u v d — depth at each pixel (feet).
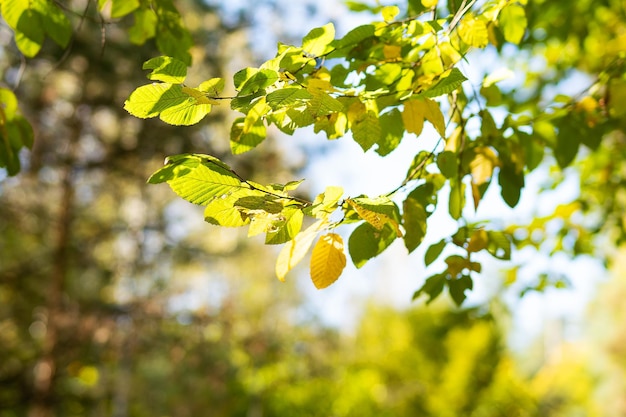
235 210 4.36
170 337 29.68
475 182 6.27
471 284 6.92
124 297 31.94
